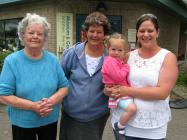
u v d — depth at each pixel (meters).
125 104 3.21
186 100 9.07
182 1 12.59
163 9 13.22
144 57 3.21
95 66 3.47
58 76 3.28
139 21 3.16
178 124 6.69
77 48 3.54
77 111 3.48
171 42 15.54
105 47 3.48
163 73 3.07
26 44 3.10
